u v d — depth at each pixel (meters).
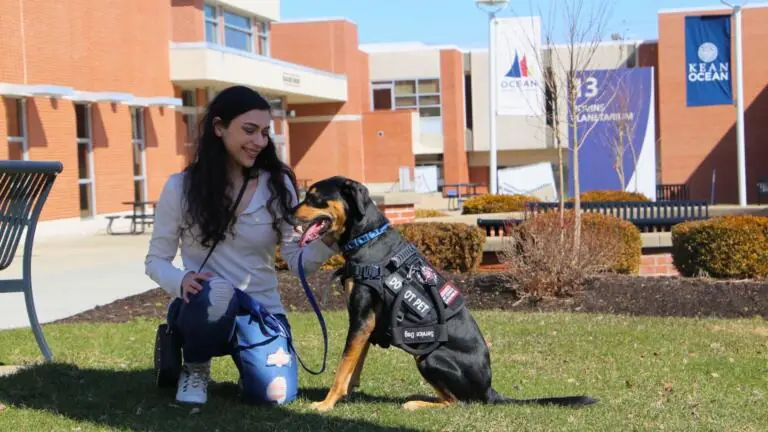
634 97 25.08
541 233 10.48
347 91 42.66
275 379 5.21
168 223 5.27
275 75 33.97
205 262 5.33
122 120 25.20
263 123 5.12
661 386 6.20
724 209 20.84
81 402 5.28
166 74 28.30
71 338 7.79
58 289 11.69
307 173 43.47
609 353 7.34
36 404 5.24
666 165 38.59
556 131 14.44
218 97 5.16
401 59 47.59
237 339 5.23
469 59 48.06
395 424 4.88
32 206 6.50
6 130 19.92
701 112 38.19
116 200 24.78
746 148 37.97
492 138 25.75
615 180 24.25
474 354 5.27
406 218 15.84
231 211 5.18
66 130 22.17
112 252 17.28
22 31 20.59
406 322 5.18
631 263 12.37
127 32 25.66
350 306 5.31
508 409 5.21
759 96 37.72
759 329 8.49
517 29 24.50
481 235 12.21
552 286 10.27
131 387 5.68
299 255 5.46
